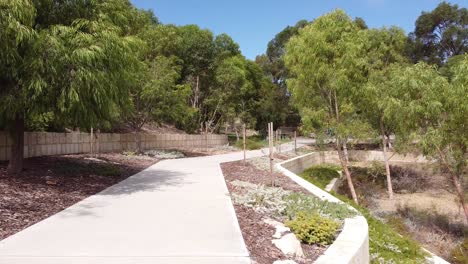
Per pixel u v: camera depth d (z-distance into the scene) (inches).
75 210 300.0
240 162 796.0
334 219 285.1
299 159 983.6
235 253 201.0
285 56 797.9
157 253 199.2
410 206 703.7
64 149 689.0
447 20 2066.9
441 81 508.1
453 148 517.0
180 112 975.0
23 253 195.8
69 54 356.8
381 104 656.4
